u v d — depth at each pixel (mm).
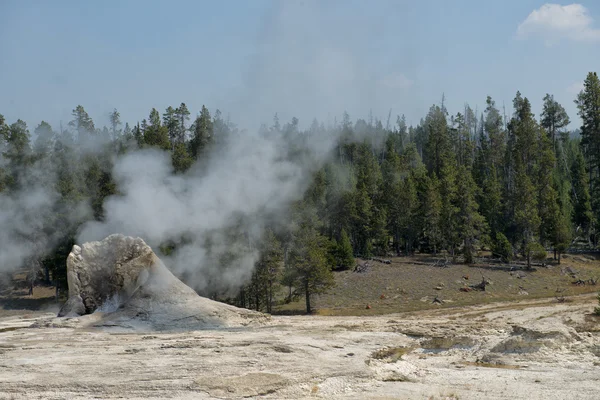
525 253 67250
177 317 35031
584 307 37250
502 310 40562
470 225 67750
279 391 20656
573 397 19922
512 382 22078
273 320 37812
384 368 24250
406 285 58094
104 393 20172
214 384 20891
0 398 19625
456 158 97188
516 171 78312
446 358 27062
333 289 58031
